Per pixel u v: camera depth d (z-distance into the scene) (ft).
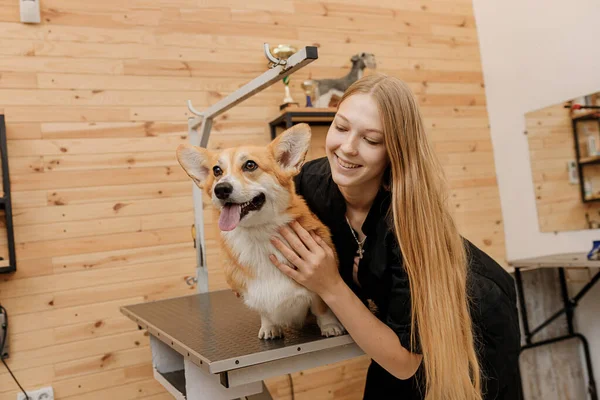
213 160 4.00
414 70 9.72
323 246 3.60
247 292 3.71
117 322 7.27
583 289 8.98
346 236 4.32
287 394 8.11
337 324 3.75
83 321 7.08
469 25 10.36
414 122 3.71
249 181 3.60
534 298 9.13
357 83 3.82
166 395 7.48
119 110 7.52
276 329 3.77
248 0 8.47
